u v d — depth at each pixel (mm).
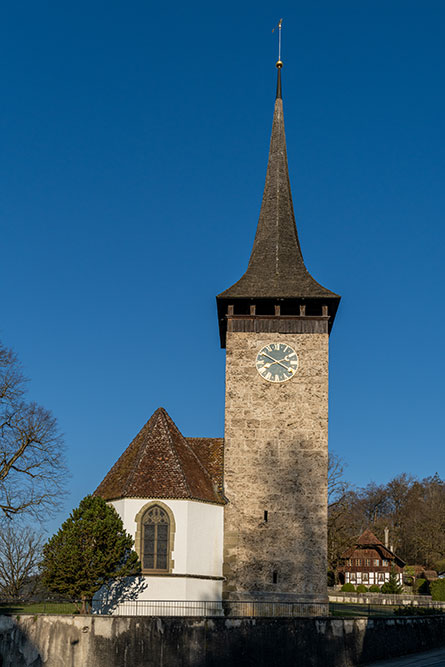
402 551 130250
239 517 47781
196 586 44719
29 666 33438
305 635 37844
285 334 50938
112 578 41875
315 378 50156
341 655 38562
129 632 34844
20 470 54812
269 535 47438
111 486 47656
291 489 48250
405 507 142375
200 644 35594
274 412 49625
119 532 41906
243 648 36281
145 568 44125
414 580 100938
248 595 46375
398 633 42719
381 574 105938
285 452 48906
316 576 46688
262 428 49344
